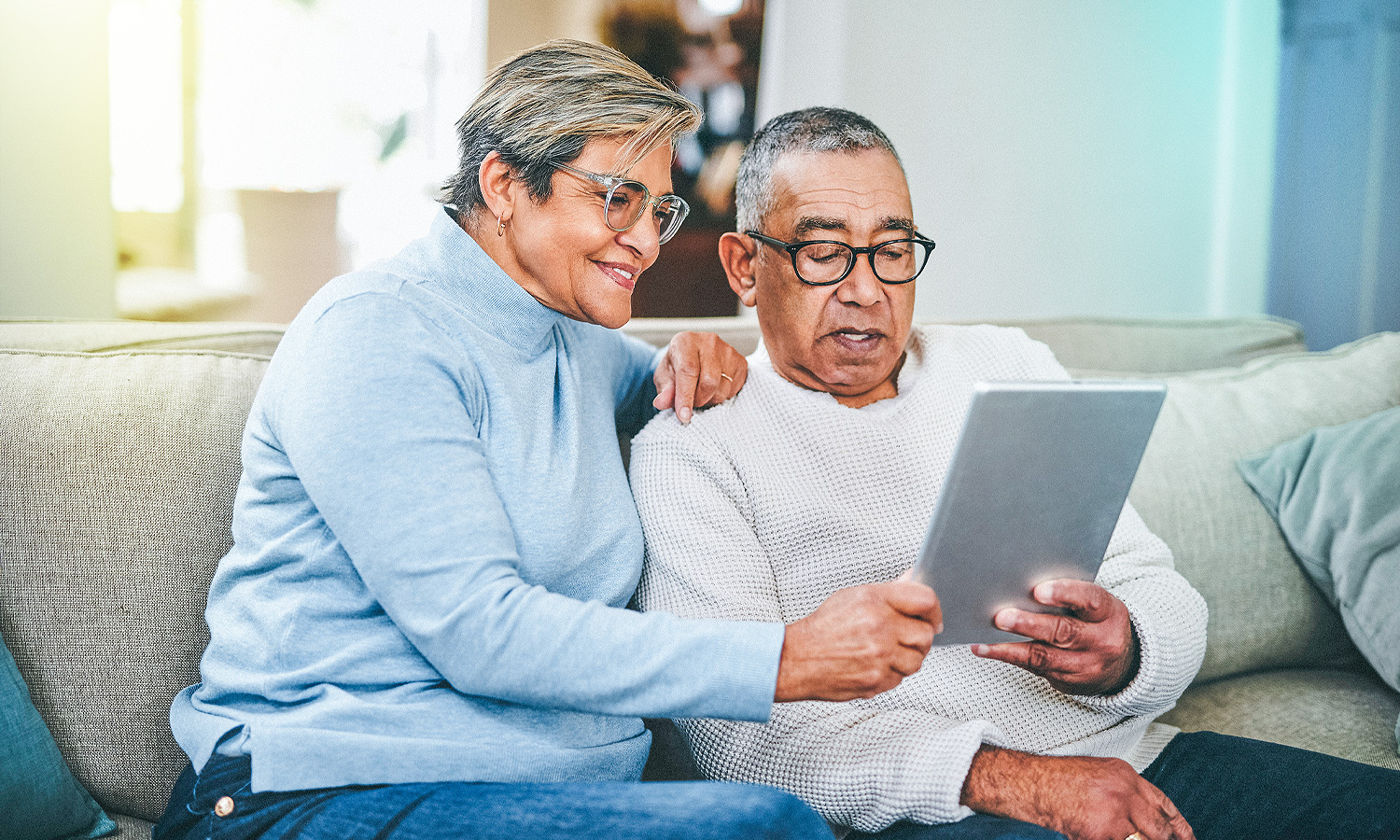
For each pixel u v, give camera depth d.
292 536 0.89
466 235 0.97
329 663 0.87
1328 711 1.31
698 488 1.08
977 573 0.87
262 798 0.82
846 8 2.81
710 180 3.16
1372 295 3.18
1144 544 1.16
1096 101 3.25
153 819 1.04
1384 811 0.98
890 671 0.83
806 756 0.95
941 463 1.13
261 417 0.92
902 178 1.13
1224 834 1.04
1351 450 1.40
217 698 0.93
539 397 0.99
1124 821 0.88
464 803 0.80
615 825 0.77
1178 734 1.17
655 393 1.24
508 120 0.94
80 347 1.24
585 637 0.81
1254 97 3.41
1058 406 0.80
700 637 0.81
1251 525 1.42
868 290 1.09
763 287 1.14
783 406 1.13
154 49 3.84
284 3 4.46
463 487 0.83
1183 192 3.49
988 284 3.18
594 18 3.38
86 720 1.03
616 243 0.97
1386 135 3.09
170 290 3.81
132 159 3.76
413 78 4.73
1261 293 3.46
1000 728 1.05
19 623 1.03
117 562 1.05
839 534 1.08
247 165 4.52
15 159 1.88
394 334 0.87
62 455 1.06
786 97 3.05
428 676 0.89
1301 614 1.41
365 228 4.86
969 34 3.00
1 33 1.84
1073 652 0.96
